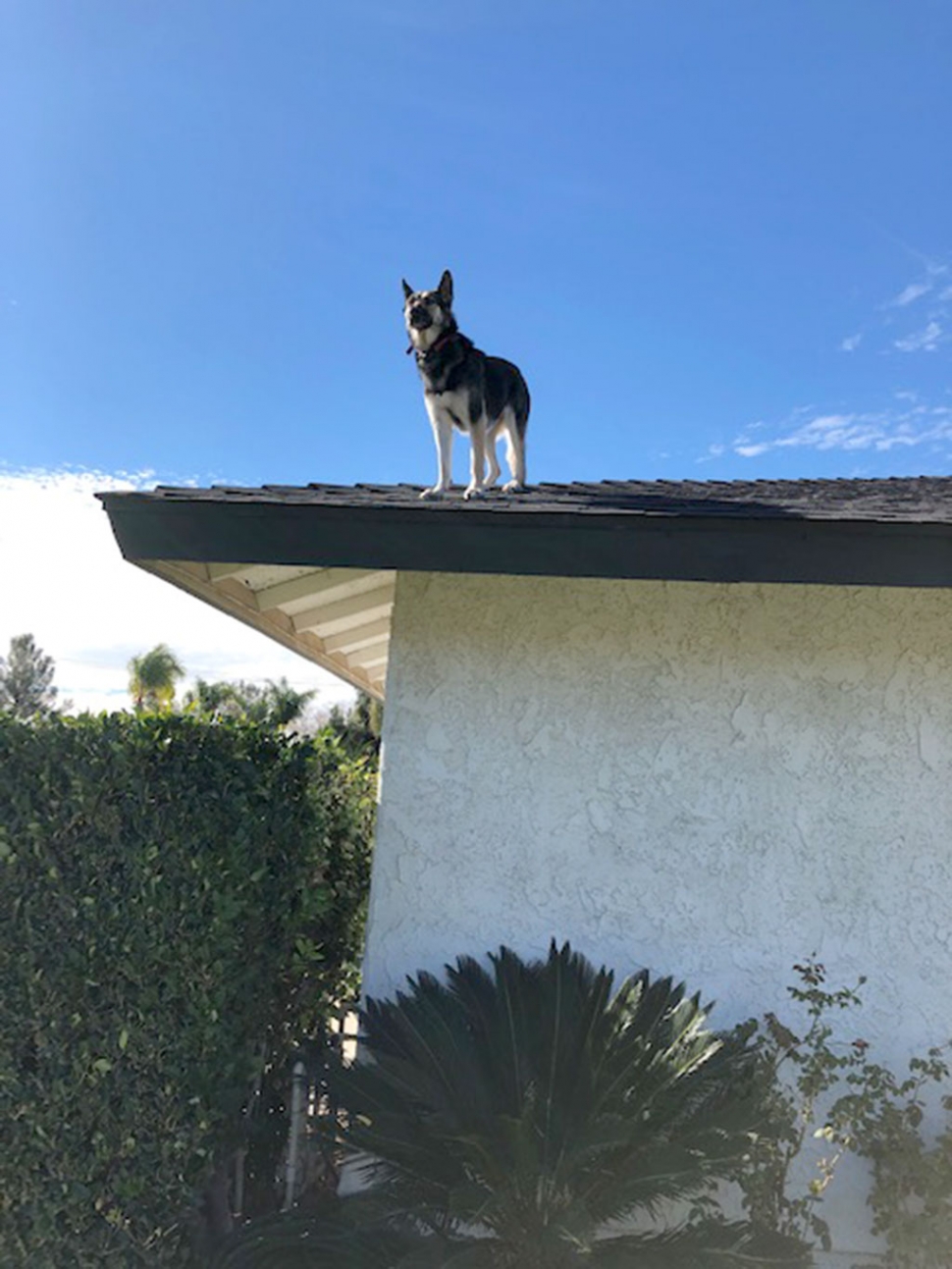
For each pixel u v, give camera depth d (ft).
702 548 12.55
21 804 11.39
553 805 15.55
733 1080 13.07
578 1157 11.30
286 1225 12.67
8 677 155.33
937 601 15.24
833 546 12.26
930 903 14.73
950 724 14.99
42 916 11.39
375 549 13.07
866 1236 13.97
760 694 15.44
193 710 14.66
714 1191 13.43
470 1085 12.67
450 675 15.99
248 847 14.01
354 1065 13.26
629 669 15.72
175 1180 12.00
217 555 13.30
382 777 15.85
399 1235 12.09
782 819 15.14
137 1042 11.80
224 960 12.89
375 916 15.53
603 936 15.16
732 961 14.92
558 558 12.80
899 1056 14.43
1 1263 11.00
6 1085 10.96
